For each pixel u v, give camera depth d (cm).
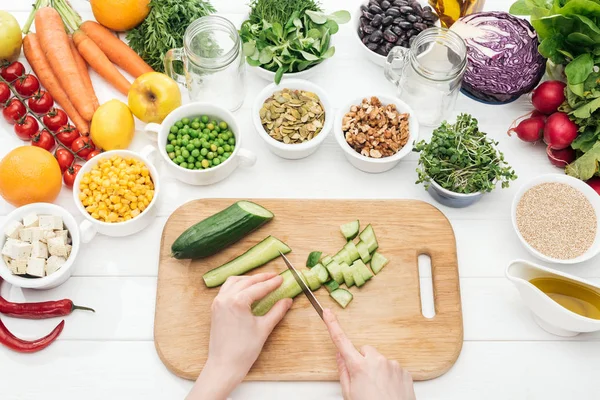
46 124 161
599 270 151
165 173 162
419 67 154
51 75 168
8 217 142
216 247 144
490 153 149
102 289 147
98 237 153
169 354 137
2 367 138
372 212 154
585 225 149
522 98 175
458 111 173
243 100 173
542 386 139
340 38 183
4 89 159
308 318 141
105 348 141
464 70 157
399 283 146
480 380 139
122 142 158
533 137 161
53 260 141
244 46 165
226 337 129
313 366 136
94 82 175
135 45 174
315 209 154
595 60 150
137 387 137
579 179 153
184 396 137
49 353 140
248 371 134
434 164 147
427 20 171
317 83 176
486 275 151
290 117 158
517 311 147
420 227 152
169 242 149
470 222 158
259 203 154
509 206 160
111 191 146
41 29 167
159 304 142
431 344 140
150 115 160
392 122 158
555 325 139
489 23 167
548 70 167
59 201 158
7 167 145
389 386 124
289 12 170
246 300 131
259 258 146
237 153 154
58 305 140
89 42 171
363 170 163
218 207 154
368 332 140
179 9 168
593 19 147
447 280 146
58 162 155
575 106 152
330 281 145
